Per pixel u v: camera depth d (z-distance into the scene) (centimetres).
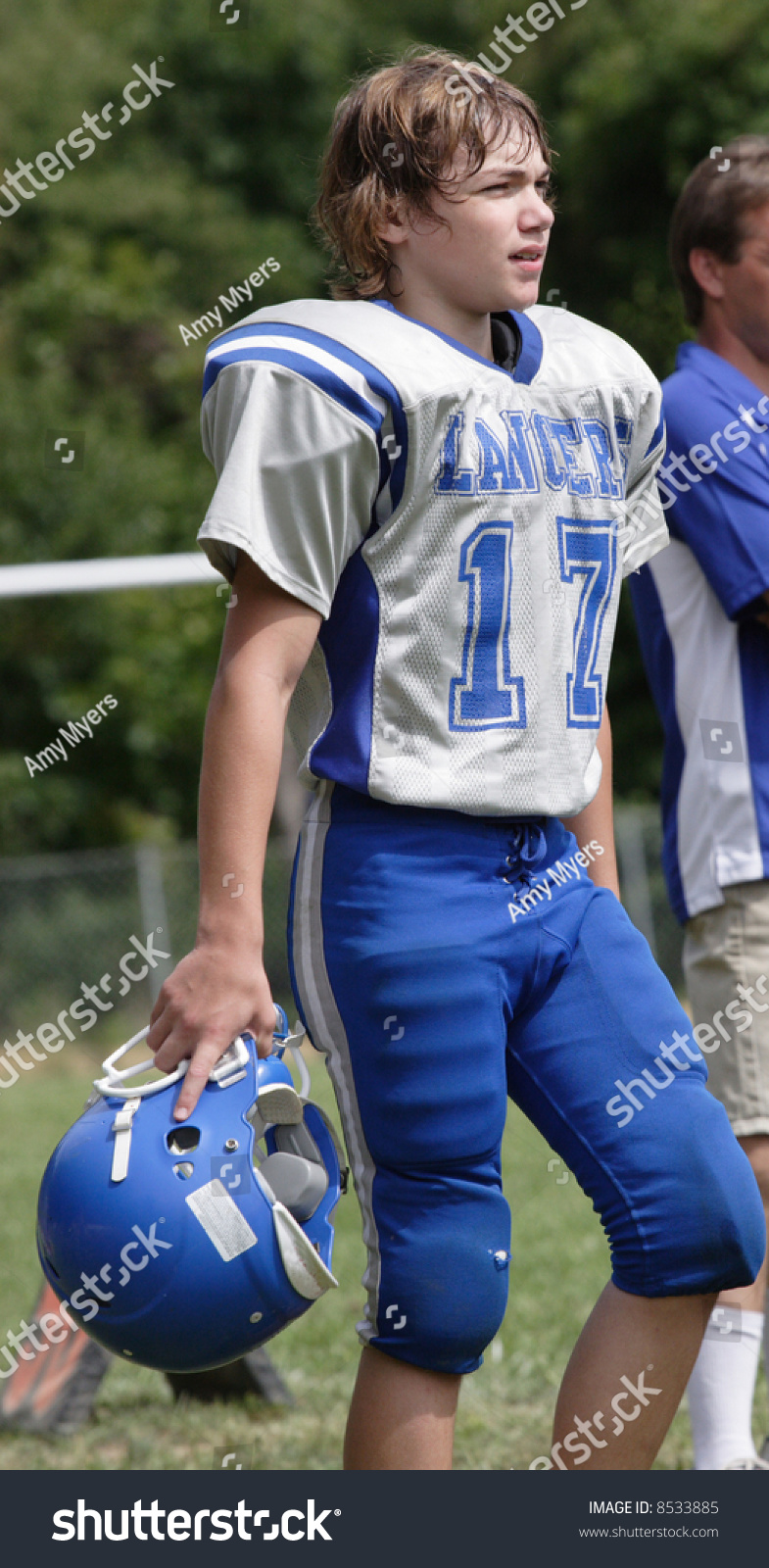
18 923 4559
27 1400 1222
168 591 6219
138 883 4581
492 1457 1034
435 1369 628
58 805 5834
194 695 6088
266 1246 604
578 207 5378
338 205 684
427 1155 620
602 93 5288
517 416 641
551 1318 1374
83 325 6494
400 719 627
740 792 916
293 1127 657
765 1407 1111
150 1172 598
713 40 5169
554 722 650
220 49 7131
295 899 654
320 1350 1377
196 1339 607
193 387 6606
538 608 641
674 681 960
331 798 645
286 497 600
